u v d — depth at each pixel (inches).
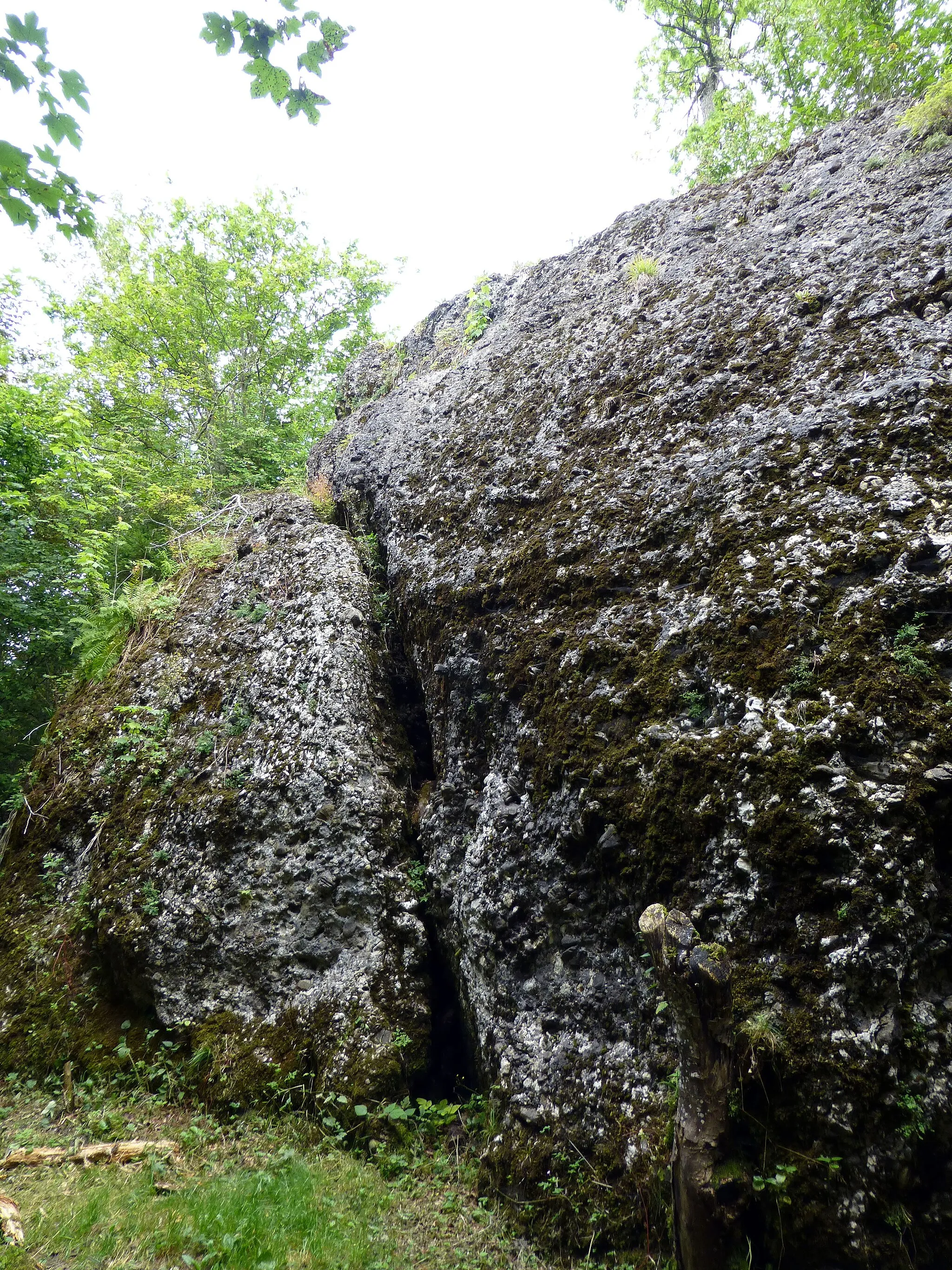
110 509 391.9
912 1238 92.1
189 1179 143.3
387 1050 167.6
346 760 210.5
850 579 136.5
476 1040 171.9
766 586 145.8
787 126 462.6
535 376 275.3
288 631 251.8
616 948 143.9
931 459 143.1
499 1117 148.7
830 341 183.5
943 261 177.3
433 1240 129.8
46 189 137.7
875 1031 99.2
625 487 199.2
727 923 118.9
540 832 163.5
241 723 236.1
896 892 103.7
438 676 217.8
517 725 181.8
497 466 249.8
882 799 109.7
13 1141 162.9
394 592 255.3
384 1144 156.3
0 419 365.7
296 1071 172.1
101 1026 202.7
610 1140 127.0
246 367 676.7
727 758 130.1
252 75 130.3
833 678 125.7
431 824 200.1
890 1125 95.3
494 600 209.0
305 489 359.9
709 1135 102.7
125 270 650.8
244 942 195.5
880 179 221.9
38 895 239.0
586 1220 123.6
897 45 322.3
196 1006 193.5
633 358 238.7
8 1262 107.6
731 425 186.5
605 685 164.4
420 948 187.0
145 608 301.1
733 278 234.4
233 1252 115.3
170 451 537.0
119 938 205.2
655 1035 129.5
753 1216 101.7
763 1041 104.7
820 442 162.2
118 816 238.2
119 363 527.2
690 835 130.2
